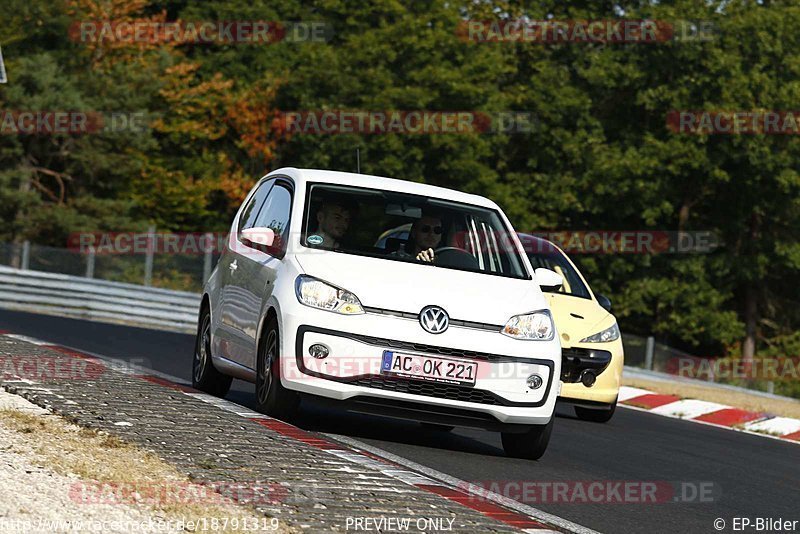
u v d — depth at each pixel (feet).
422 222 113.70
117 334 228.22
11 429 86.84
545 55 611.47
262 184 128.57
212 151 566.77
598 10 607.37
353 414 128.26
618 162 535.60
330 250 109.19
